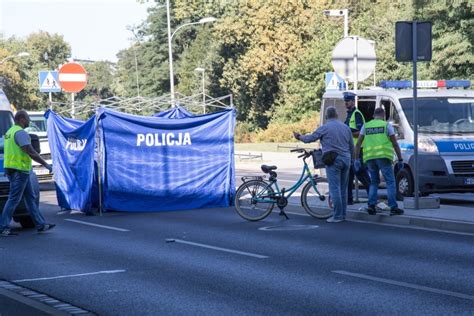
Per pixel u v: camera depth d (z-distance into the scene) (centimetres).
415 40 2558
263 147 8762
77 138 3116
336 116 2580
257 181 2717
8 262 1953
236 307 1405
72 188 3147
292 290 1538
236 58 11288
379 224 2509
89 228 2620
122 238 2350
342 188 2595
